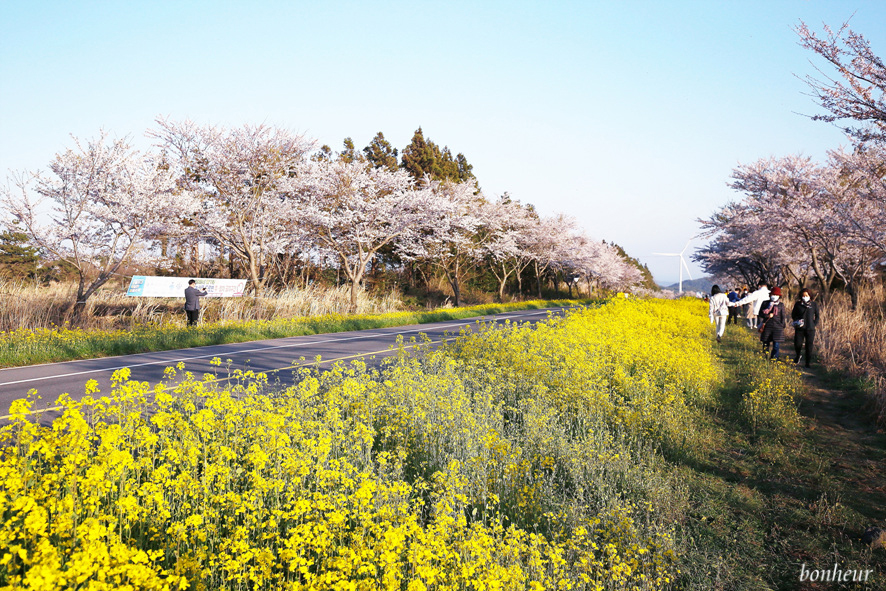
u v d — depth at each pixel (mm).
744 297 19906
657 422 7121
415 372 8406
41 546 2449
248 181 25391
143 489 3539
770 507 5324
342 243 27953
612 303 22953
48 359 11367
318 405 6355
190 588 3012
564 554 4031
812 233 20797
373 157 41969
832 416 8305
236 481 4309
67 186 19031
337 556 3270
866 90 8008
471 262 42156
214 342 14977
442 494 4402
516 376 8750
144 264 26141
